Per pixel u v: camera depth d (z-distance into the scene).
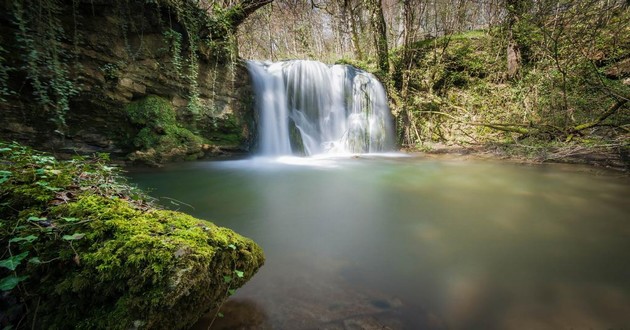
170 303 1.54
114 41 6.90
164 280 1.54
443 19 15.14
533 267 3.03
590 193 5.53
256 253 2.29
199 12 8.34
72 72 6.35
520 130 9.29
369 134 12.01
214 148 9.19
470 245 3.54
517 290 2.63
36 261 1.52
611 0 7.54
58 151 6.72
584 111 8.85
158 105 7.82
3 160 2.40
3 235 1.63
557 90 9.81
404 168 8.33
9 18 5.30
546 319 2.27
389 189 6.16
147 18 7.28
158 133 7.84
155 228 1.81
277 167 8.44
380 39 13.57
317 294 2.46
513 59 11.98
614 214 4.48
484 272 2.93
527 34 11.40
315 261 3.09
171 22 7.79
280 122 10.80
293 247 3.44
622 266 3.04
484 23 15.60
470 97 12.73
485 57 13.10
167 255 1.61
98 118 7.13
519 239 3.69
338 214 4.65
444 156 10.34
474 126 11.80
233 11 9.22
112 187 2.57
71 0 5.98
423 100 13.08
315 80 11.52
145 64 7.57
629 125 7.35
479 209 4.84
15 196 1.86
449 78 13.41
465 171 7.76
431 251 3.38
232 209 4.84
